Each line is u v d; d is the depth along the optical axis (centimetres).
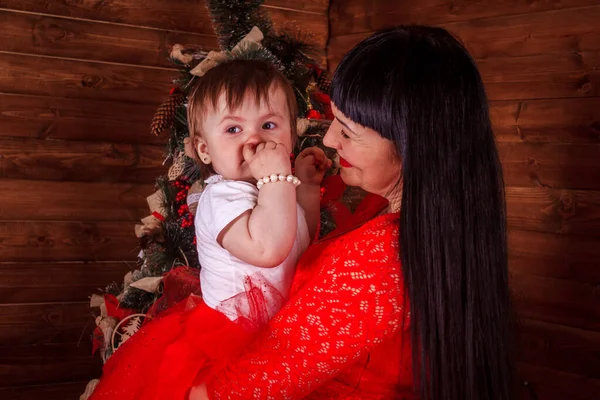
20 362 268
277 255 107
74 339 275
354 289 93
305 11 307
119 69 273
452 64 94
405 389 102
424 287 93
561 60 244
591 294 242
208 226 115
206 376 105
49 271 270
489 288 96
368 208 120
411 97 92
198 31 287
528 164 254
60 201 268
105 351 177
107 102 273
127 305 175
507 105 258
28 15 256
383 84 93
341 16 308
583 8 238
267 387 95
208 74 126
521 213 257
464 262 94
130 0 271
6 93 256
